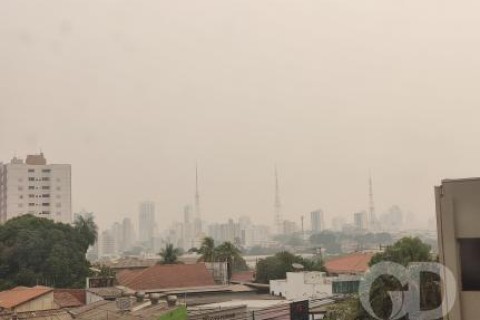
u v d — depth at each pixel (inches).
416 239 1241.4
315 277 2348.7
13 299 2001.7
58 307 2039.9
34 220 3472.0
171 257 3809.1
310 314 1724.9
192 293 2290.8
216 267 2896.2
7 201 7298.2
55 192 7504.9
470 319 739.4
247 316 1540.4
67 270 3181.6
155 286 2513.5
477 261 745.0
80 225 3725.4
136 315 1385.3
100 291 2092.8
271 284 2474.2
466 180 756.6
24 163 7608.3
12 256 3196.4
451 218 756.6
